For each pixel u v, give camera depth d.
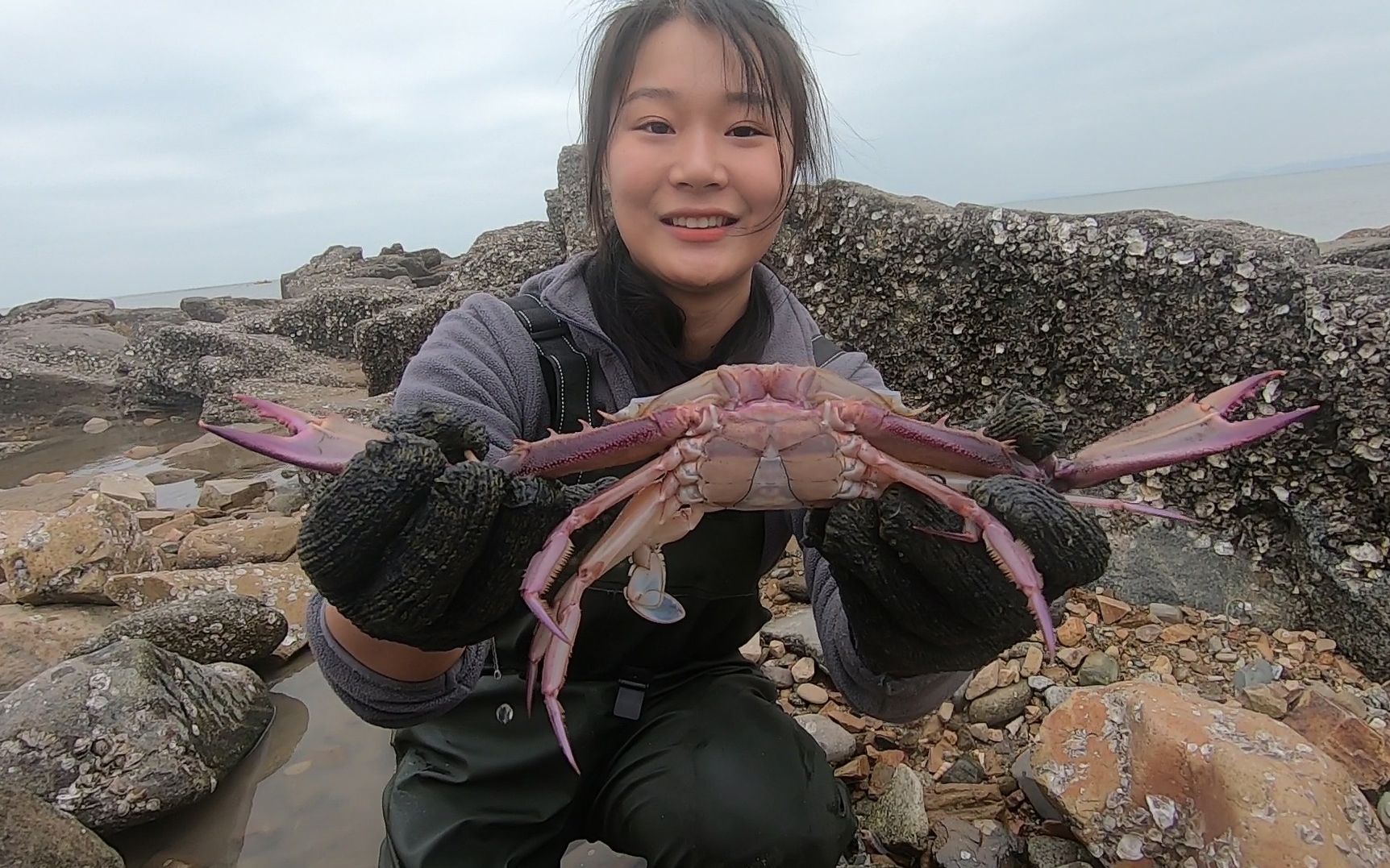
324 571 0.43
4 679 1.01
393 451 0.44
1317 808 0.57
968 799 0.72
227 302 5.26
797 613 0.96
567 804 0.61
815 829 0.57
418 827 0.58
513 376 0.63
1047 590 0.47
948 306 1.10
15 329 4.20
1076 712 0.69
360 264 5.09
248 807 0.81
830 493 0.50
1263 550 0.91
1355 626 0.82
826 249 1.21
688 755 0.59
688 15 0.59
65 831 0.67
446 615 0.46
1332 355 0.82
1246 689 0.80
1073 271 0.99
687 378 0.66
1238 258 0.88
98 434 2.80
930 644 0.52
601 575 0.50
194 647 0.98
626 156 0.61
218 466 2.17
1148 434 0.51
